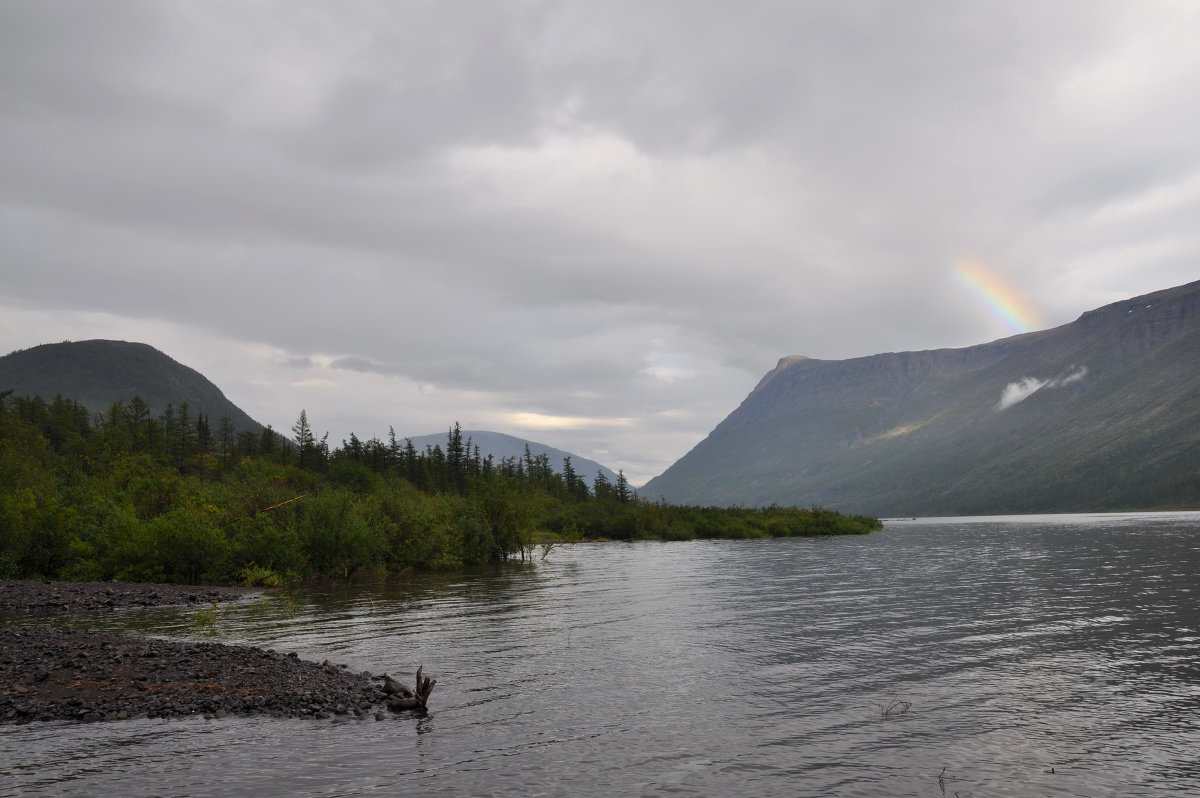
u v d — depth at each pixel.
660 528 119.88
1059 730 13.80
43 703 15.20
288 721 14.41
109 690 16.20
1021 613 28.59
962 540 95.81
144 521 46.59
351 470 113.62
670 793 10.70
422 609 31.95
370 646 22.92
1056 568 48.12
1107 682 17.47
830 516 138.88
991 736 13.48
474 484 69.56
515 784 11.02
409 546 53.38
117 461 82.56
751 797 10.56
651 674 18.70
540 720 14.55
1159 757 12.30
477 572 53.59
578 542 109.25
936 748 12.81
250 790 10.66
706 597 35.91
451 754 12.44
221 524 46.94
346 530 46.16
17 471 55.03
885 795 10.66
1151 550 62.75
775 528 126.38
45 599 33.78
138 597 35.53
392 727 14.09
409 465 150.50
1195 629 24.23
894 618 28.05
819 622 27.39
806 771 11.67
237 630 26.36
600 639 23.95
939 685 17.31
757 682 17.75
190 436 135.12
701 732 13.74
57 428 143.00
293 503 50.38
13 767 11.63
